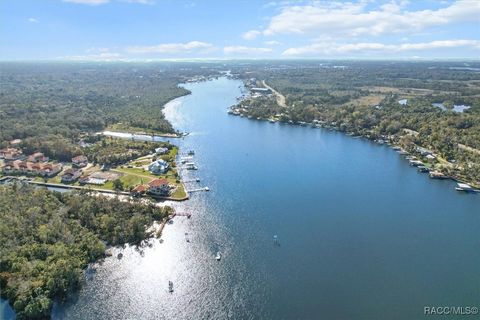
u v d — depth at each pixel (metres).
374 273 133.88
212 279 130.00
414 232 163.12
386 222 171.75
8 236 138.62
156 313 114.88
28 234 143.88
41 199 170.25
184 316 113.94
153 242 151.38
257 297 121.56
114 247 147.25
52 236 143.25
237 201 190.50
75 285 124.62
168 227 163.38
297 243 152.62
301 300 120.31
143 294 122.25
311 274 133.00
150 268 135.00
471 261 141.88
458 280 130.62
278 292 123.88
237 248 148.38
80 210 162.88
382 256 144.50
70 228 150.75
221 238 155.38
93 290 123.19
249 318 113.25
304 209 183.00
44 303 111.38
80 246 139.38
